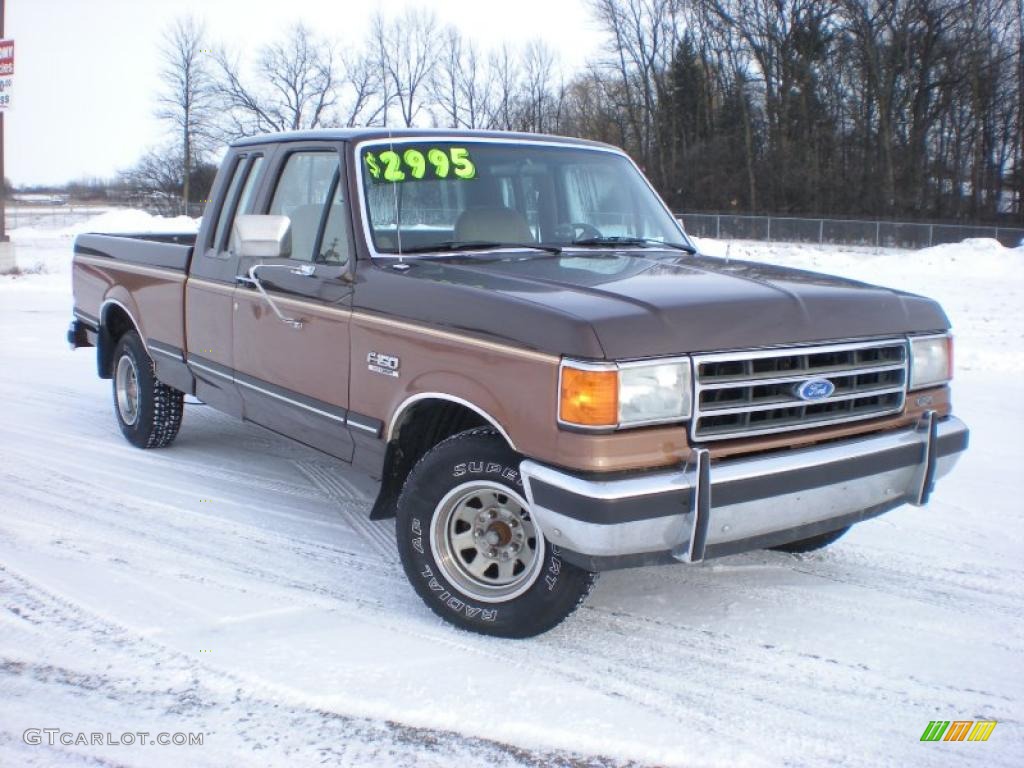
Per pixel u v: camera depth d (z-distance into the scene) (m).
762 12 52.16
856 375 3.66
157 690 3.30
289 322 4.53
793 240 41.50
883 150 48.25
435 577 3.79
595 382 3.14
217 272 5.17
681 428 3.29
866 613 4.07
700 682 3.45
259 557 4.58
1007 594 4.28
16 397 8.03
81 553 4.56
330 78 53.91
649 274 3.92
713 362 3.31
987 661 3.66
